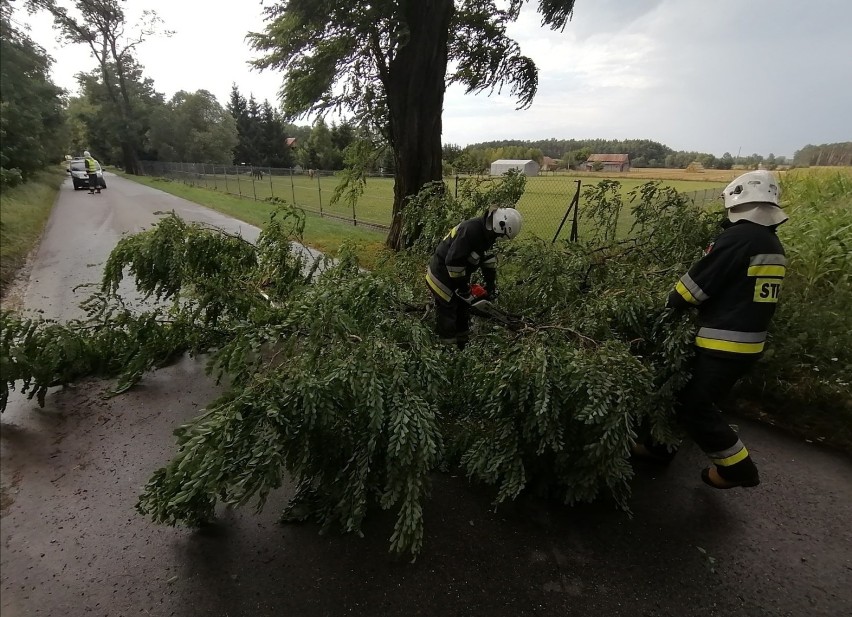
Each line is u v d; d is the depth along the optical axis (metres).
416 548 2.12
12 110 11.97
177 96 49.47
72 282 6.73
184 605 2.09
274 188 27.17
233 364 2.76
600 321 3.13
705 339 2.51
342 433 2.35
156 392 4.01
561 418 2.48
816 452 3.23
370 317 2.91
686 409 2.63
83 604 2.09
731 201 2.51
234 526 2.57
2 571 2.25
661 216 4.33
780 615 2.08
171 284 4.36
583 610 2.09
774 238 2.41
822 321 3.86
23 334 3.59
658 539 2.50
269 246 4.59
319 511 2.52
